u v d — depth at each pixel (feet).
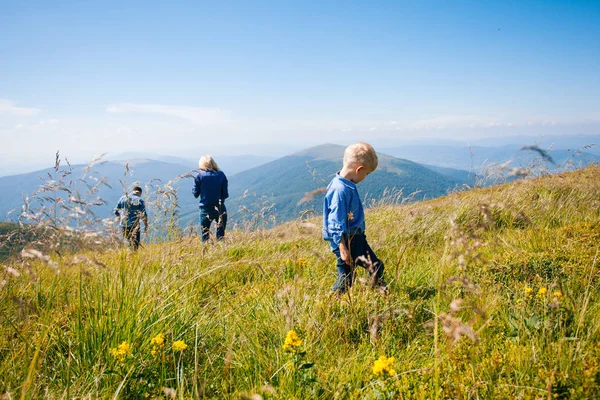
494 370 7.70
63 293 11.99
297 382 7.70
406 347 9.46
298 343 7.79
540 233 16.93
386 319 9.98
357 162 13.01
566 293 10.21
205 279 14.24
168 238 15.62
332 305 11.22
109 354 8.48
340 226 12.60
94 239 9.41
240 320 10.62
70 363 8.56
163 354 8.29
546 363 7.74
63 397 7.17
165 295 11.36
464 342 8.60
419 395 7.14
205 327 10.27
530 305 10.47
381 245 19.44
